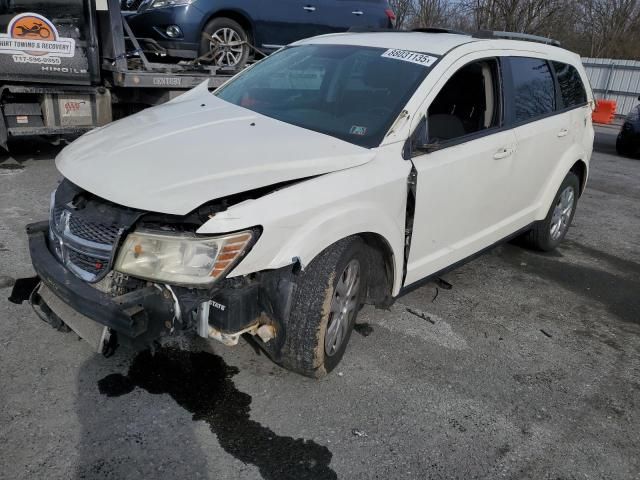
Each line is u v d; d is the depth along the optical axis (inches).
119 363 124.2
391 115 132.6
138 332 98.6
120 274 103.7
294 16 334.0
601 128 740.0
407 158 130.2
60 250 111.5
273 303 111.9
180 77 289.3
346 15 357.7
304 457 103.7
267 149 116.6
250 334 120.6
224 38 313.3
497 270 200.2
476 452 109.3
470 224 159.5
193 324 105.7
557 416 122.5
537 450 111.7
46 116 266.2
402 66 145.2
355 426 112.5
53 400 111.5
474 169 150.6
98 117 280.5
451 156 142.2
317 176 113.9
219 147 116.3
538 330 159.6
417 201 133.8
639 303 184.9
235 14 313.7
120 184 103.6
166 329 102.5
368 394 122.3
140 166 108.3
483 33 171.8
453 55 147.4
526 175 179.3
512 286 187.8
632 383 138.0
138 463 98.7
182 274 98.7
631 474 108.1
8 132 259.3
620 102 971.9
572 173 213.8
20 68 251.1
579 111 207.8
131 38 277.7
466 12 1075.9
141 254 99.9
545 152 185.8
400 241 131.6
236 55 322.3
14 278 156.4
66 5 255.8
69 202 111.8
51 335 131.7
